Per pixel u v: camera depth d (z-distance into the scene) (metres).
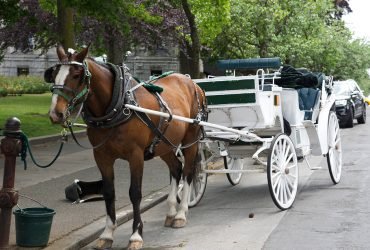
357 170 13.41
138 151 7.37
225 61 12.18
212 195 11.01
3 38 32.34
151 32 29.19
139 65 50.19
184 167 8.95
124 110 7.17
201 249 7.34
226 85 9.66
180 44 30.08
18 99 36.56
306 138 10.96
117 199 10.05
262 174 13.27
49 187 11.10
